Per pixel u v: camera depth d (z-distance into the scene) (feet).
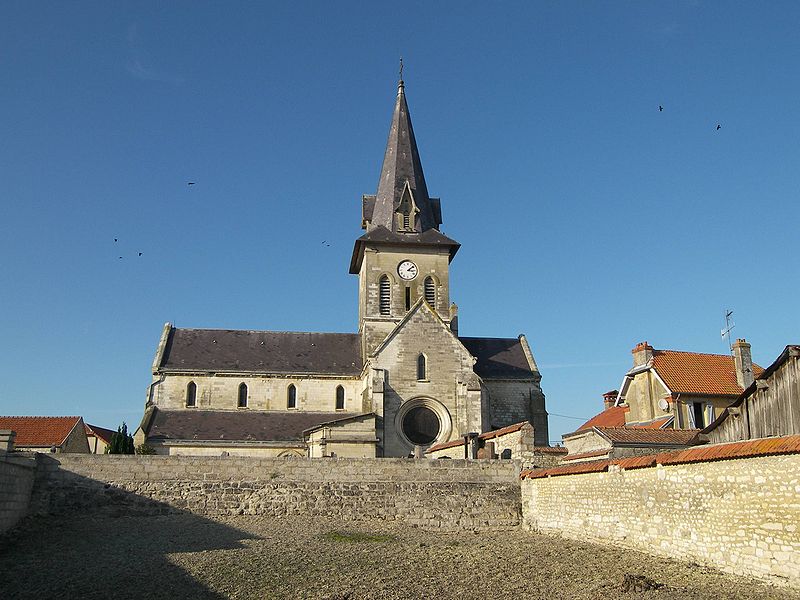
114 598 58.59
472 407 159.12
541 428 174.50
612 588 58.13
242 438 158.10
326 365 179.83
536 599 56.85
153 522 96.84
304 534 91.35
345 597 58.23
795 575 53.16
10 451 99.30
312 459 106.93
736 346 138.41
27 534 88.17
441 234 189.78
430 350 163.63
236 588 61.52
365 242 182.50
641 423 140.36
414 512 106.93
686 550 66.28
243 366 175.11
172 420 162.20
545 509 99.30
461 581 63.72
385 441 156.56
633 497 75.82
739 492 59.47
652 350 144.46
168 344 177.58
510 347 188.34
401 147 199.72
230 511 103.14
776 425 73.77
